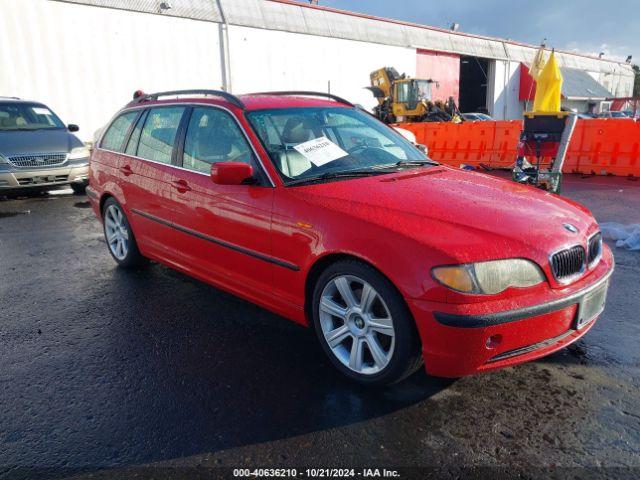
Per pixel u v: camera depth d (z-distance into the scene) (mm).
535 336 2686
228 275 3775
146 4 21234
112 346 3633
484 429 2617
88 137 20125
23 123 10188
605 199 8633
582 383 3018
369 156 3852
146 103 4926
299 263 3148
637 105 49062
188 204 3979
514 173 8180
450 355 2555
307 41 27172
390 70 27531
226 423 2719
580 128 11711
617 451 2436
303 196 3178
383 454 2455
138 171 4625
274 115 3830
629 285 4598
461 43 37312
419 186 3258
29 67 18359
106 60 20297
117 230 5293
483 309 2512
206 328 3896
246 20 24578
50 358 3473
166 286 4820
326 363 3332
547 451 2447
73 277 5141
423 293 2555
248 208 3445
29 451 2529
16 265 5578
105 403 2934
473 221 2775
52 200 9648
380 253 2701
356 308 2943
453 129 14242
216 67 23766
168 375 3227
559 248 2754
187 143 4137
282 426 2682
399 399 2896
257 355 3463
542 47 11031
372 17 31375
